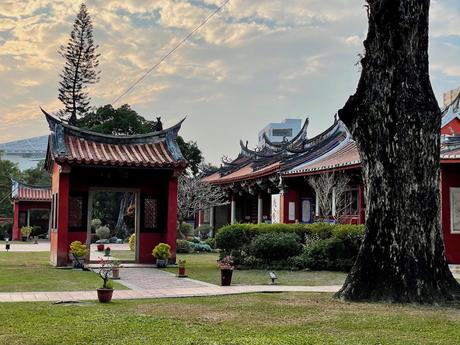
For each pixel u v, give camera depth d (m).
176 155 20.56
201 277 16.27
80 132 20.58
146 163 19.59
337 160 25.45
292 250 18.81
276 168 29.42
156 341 7.12
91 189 20.33
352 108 11.27
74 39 48.25
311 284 14.65
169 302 10.88
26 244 39.41
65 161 18.72
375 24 10.80
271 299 11.27
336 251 18.20
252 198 41.38
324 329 7.97
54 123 20.02
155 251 19.53
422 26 10.82
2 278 15.29
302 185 29.11
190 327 8.08
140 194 20.97
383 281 10.53
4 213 60.81
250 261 18.78
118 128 44.62
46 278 15.36
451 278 10.63
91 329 7.83
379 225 10.73
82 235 20.06
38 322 8.41
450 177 19.09
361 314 9.12
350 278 11.03
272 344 6.89
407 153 10.59
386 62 10.75
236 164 42.53
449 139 20.56
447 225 18.92
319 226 19.36
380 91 10.77
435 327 8.06
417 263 10.42
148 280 15.38
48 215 55.56
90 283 14.27
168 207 20.53
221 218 45.78
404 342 7.10
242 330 7.91
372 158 10.90
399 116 10.63
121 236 46.62
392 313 9.20
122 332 7.67
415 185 10.58
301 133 35.25
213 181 40.34
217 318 8.91
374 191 10.85
